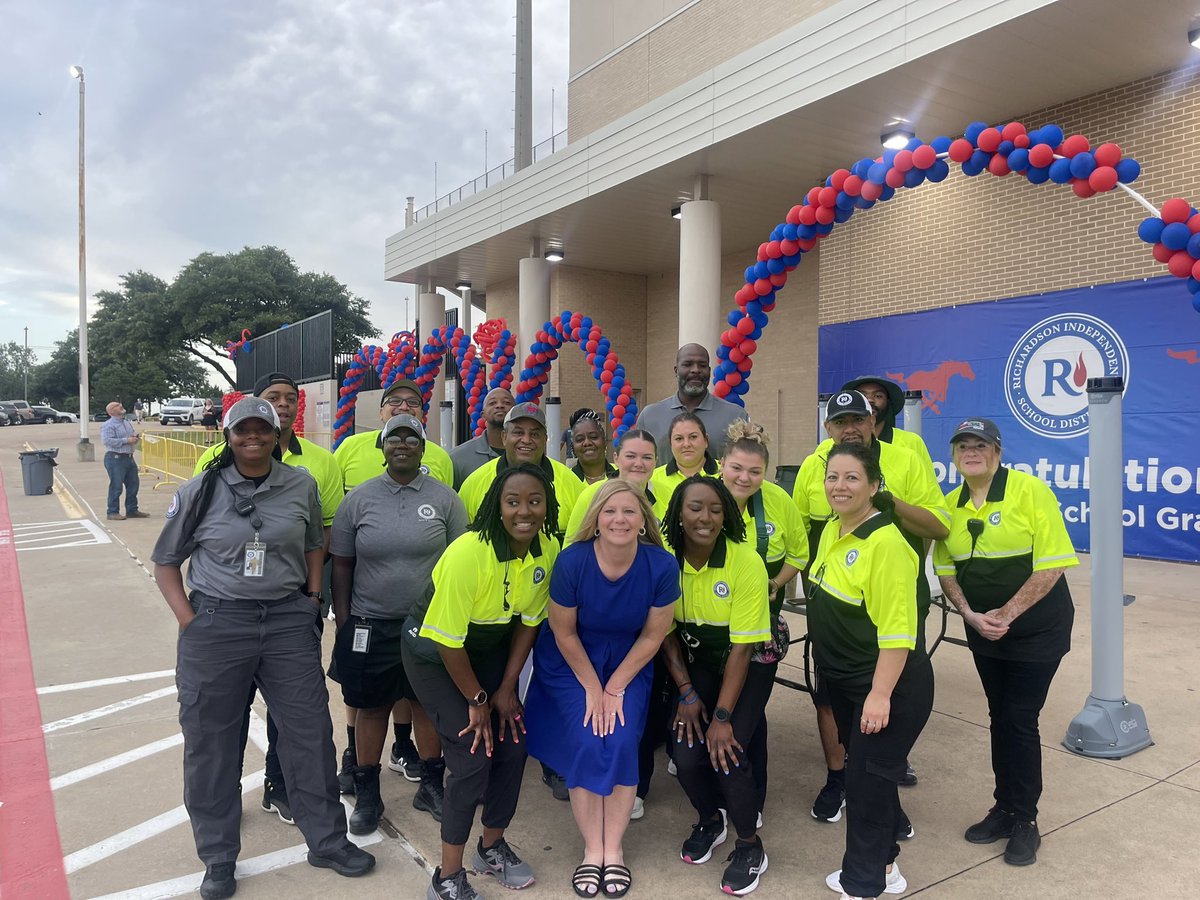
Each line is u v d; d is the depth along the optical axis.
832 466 2.78
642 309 19.33
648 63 15.68
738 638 3.02
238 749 3.04
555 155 13.71
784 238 5.95
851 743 2.79
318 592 3.28
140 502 15.42
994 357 10.17
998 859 3.08
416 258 18.53
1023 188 9.84
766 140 10.56
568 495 4.23
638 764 3.28
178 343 46.44
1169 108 8.57
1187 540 8.45
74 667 5.66
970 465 3.35
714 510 3.00
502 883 2.98
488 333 12.38
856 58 8.91
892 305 11.43
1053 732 4.29
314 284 47.84
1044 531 3.13
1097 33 7.85
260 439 2.94
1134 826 3.30
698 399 5.08
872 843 2.71
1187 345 8.44
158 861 3.17
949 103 9.45
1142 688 4.82
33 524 12.98
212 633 2.93
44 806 3.63
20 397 93.44
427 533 3.44
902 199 11.24
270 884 3.00
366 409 20.59
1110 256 9.05
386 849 3.26
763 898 2.87
